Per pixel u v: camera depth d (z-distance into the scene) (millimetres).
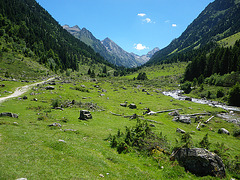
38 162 13141
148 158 18484
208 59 143625
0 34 161875
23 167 11891
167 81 176250
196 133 34938
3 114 29016
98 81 147375
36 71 136500
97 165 14781
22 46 171750
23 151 14742
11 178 10109
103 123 35812
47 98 59000
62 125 29422
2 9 198875
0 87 72500
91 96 76000
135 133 23969
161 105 67625
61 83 100875
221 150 21578
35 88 77250
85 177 12336
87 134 25375
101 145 21266
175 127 39062
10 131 20156
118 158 17438
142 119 44781
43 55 182000
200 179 14531
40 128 24875
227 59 120125
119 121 39938
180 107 64938
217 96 90250
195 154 15773
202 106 68500
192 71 152125
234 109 66062
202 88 108625
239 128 37281
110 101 69625
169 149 19703
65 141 19078
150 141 20953
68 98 64688
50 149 16203
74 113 42281
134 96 88062
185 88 121625
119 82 159875
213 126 41281
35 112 37750
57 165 13289
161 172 15688
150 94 98062
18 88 77625
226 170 16531
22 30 197625
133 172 14930
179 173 15234
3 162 12031
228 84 97562
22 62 138750
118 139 22344
